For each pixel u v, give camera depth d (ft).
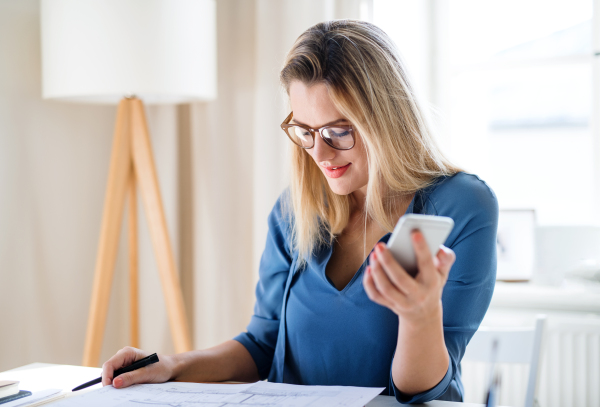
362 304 3.04
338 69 2.90
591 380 5.85
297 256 3.47
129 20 5.19
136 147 5.91
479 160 7.39
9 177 5.57
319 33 3.08
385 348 2.99
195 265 7.14
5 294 5.50
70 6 5.19
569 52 6.81
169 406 2.38
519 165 7.54
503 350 4.27
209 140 7.06
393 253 1.95
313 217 3.40
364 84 2.93
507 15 7.00
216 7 7.01
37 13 5.91
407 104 3.14
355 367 3.06
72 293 6.35
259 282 3.80
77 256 6.42
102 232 5.77
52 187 6.08
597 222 6.72
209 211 7.06
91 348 5.61
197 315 7.13
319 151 3.02
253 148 6.98
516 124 7.57
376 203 3.09
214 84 5.94
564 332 5.91
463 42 7.20
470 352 4.33
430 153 3.24
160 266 5.92
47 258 6.01
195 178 7.13
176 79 5.40
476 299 2.84
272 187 6.66
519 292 6.20
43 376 3.10
